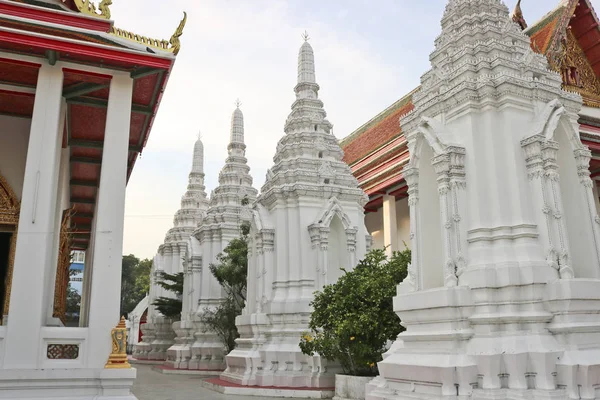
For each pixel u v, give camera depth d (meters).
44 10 11.54
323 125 22.38
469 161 11.73
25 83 12.38
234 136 32.97
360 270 15.93
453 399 9.79
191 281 29.11
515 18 25.34
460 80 12.53
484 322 10.38
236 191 30.78
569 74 23.17
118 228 11.12
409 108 29.45
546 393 9.36
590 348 9.97
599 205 25.00
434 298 10.85
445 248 11.41
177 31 11.96
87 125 15.04
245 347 19.94
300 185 19.70
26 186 10.61
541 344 9.84
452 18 13.91
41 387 9.95
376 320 14.12
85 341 10.43
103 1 12.26
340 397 14.87
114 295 10.78
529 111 12.01
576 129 12.41
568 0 22.92
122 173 11.40
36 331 10.09
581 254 11.59
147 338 39.56
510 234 10.98
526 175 11.39
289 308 18.16
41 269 10.36
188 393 17.62
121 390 10.30
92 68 11.52
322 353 15.60
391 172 25.94
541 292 10.31
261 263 19.83
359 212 20.86
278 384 17.50
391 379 11.45
